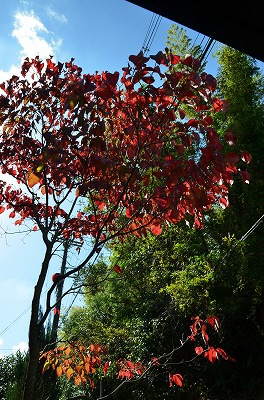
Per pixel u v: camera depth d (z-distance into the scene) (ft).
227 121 37.73
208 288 33.40
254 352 37.52
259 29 6.01
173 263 40.50
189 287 33.47
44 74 12.30
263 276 33.17
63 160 9.86
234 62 38.63
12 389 28.53
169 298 42.39
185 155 21.36
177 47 40.04
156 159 11.05
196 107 10.14
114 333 42.93
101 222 13.17
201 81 9.49
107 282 47.85
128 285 44.70
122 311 48.78
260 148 36.04
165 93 9.52
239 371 37.76
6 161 12.93
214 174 9.25
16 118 12.44
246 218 36.99
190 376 39.68
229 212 37.27
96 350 15.14
